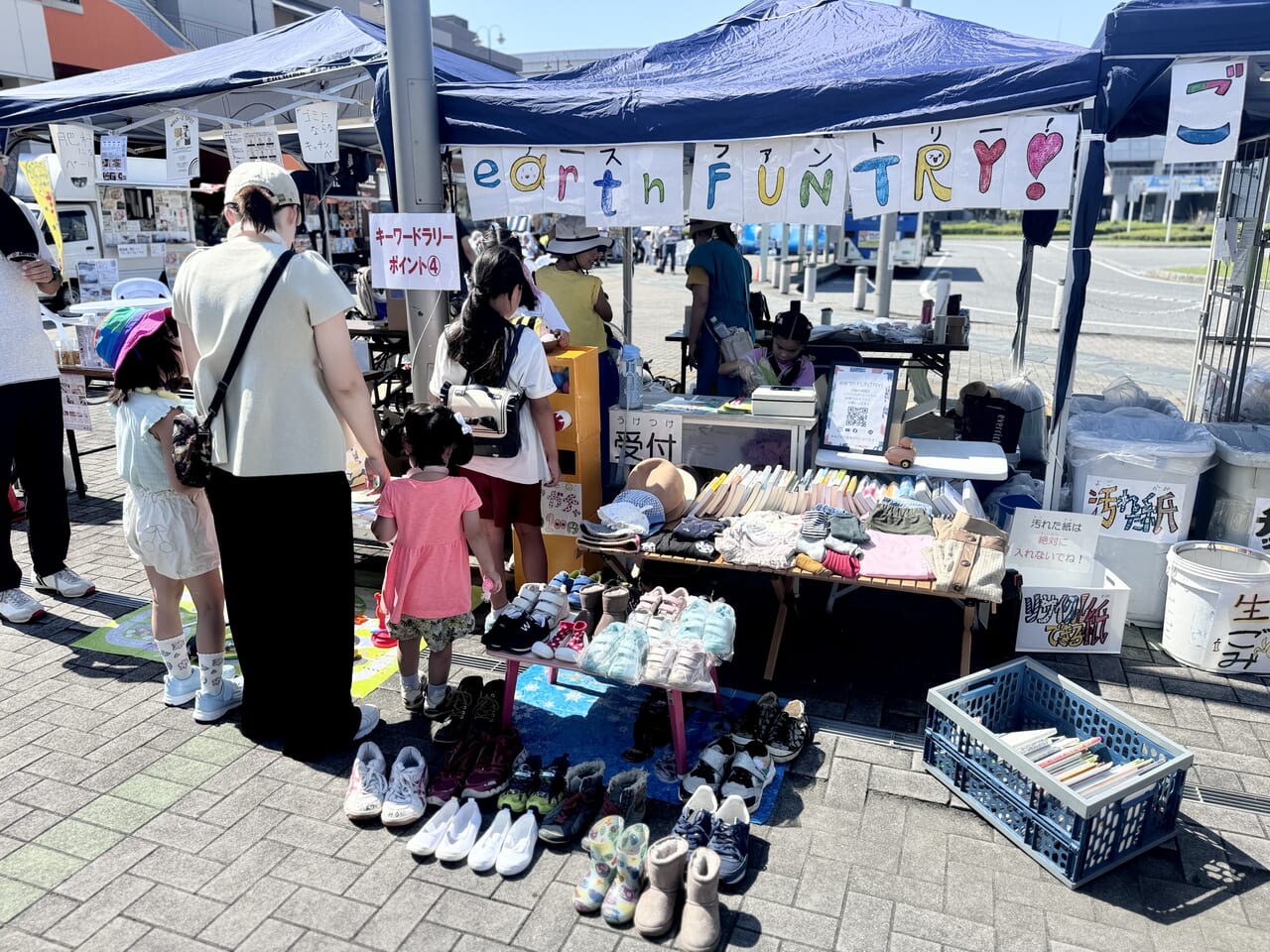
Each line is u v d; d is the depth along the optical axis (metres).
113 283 11.86
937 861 2.75
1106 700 3.67
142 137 9.52
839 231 27.33
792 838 2.86
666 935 2.46
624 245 7.43
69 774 3.18
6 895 2.60
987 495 5.08
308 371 3.03
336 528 3.15
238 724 3.53
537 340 3.72
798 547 3.66
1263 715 3.56
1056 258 34.44
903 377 7.34
